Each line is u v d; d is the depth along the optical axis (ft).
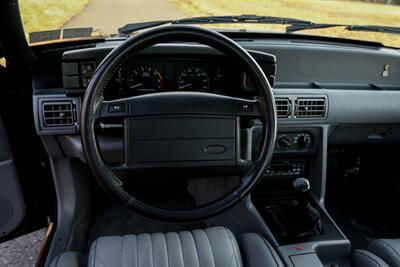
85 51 4.33
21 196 5.64
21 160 5.58
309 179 6.27
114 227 6.66
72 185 5.73
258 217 5.61
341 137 6.31
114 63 3.77
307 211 5.18
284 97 5.53
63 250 5.39
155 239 4.06
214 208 4.18
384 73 6.39
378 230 6.51
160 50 4.71
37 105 4.79
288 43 6.19
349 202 7.30
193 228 6.66
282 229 5.12
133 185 5.02
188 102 4.15
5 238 5.95
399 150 6.95
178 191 7.23
